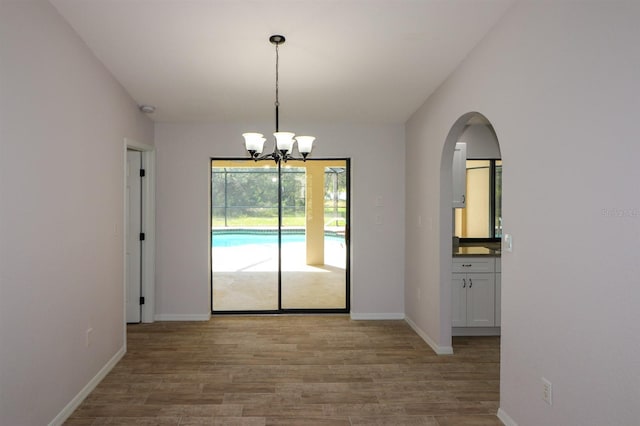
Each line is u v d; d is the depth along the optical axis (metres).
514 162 2.48
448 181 3.80
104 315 3.34
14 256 2.16
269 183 5.19
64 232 2.70
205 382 3.20
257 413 2.73
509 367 2.55
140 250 4.81
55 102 2.59
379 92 3.96
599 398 1.78
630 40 1.62
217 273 5.29
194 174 4.92
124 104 3.86
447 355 3.79
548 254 2.14
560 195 2.04
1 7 2.06
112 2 2.52
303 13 2.61
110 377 3.30
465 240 5.23
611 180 1.71
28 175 2.29
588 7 1.84
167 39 2.96
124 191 3.82
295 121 4.89
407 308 4.91
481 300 4.26
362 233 5.04
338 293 5.31
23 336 2.24
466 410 2.78
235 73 3.53
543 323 2.19
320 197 5.24
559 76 2.04
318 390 3.06
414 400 2.91
